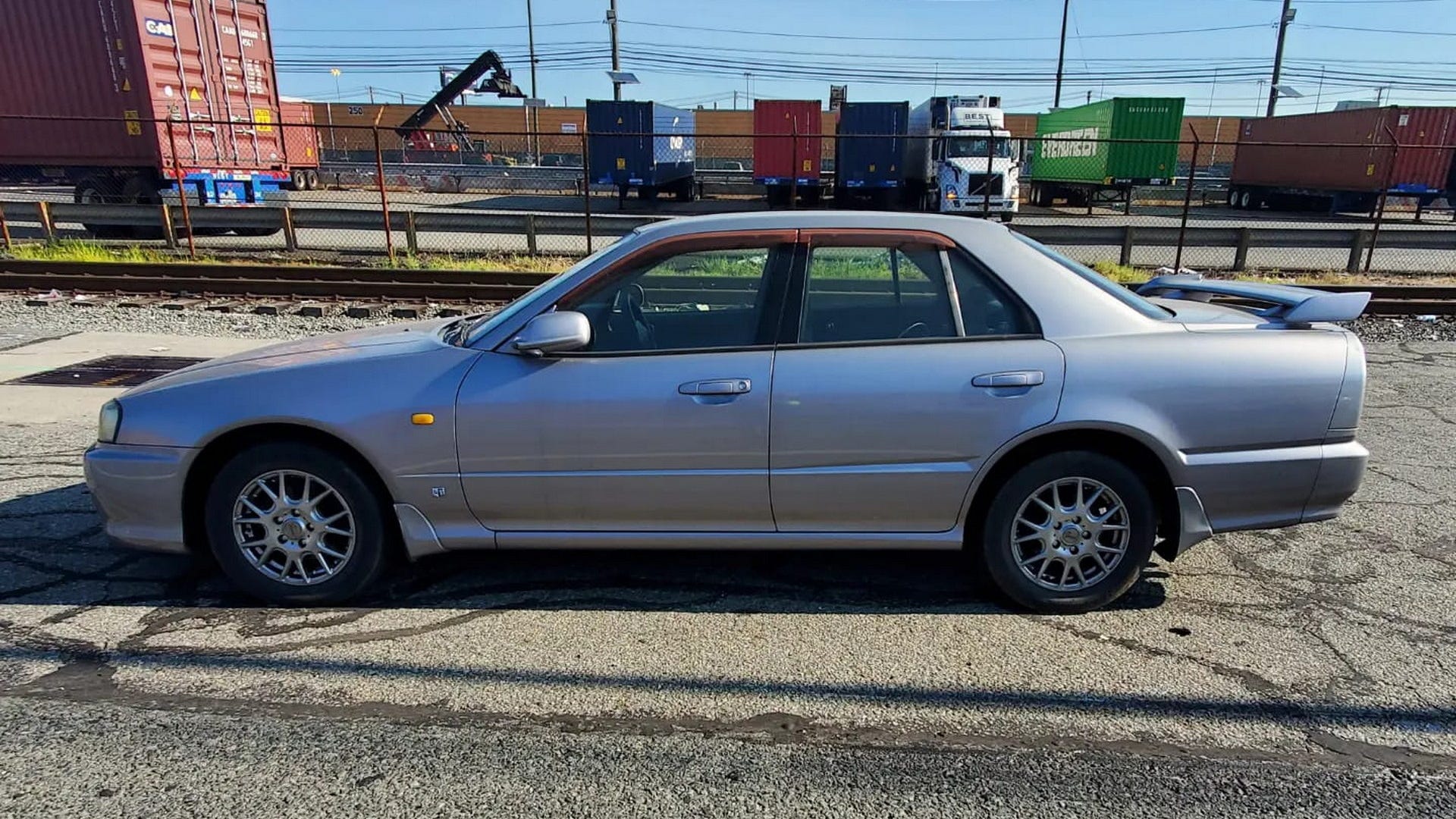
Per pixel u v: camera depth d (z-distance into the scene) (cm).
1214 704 294
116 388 706
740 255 355
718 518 350
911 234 352
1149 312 354
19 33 1563
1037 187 3669
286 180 1919
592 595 372
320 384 345
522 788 252
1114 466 339
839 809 245
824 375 336
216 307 1059
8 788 250
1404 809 244
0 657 318
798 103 2878
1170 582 385
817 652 327
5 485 489
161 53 1595
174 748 269
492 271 1254
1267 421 335
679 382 337
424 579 387
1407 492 497
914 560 407
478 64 3459
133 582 379
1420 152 2700
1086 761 265
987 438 334
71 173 1697
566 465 343
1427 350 920
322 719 284
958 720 286
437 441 342
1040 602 352
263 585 357
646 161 2816
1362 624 347
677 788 253
